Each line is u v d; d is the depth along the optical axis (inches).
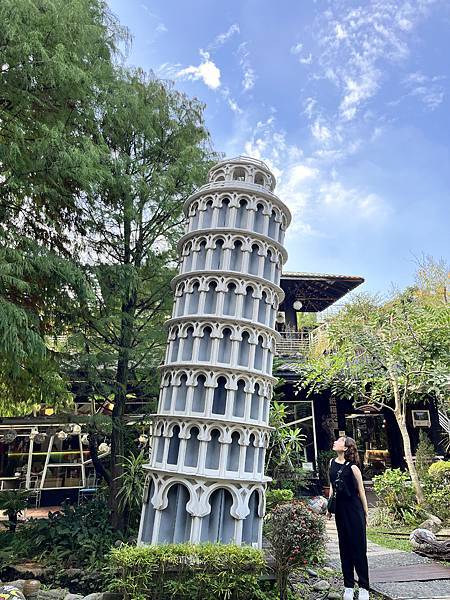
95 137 338.6
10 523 343.9
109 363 337.7
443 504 356.5
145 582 173.0
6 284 263.9
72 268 283.7
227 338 232.1
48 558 273.9
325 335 489.7
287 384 530.3
